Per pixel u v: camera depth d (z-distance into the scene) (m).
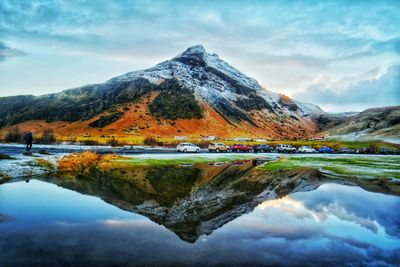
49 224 12.82
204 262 9.34
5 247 10.05
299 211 16.27
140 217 14.52
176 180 27.05
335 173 32.75
